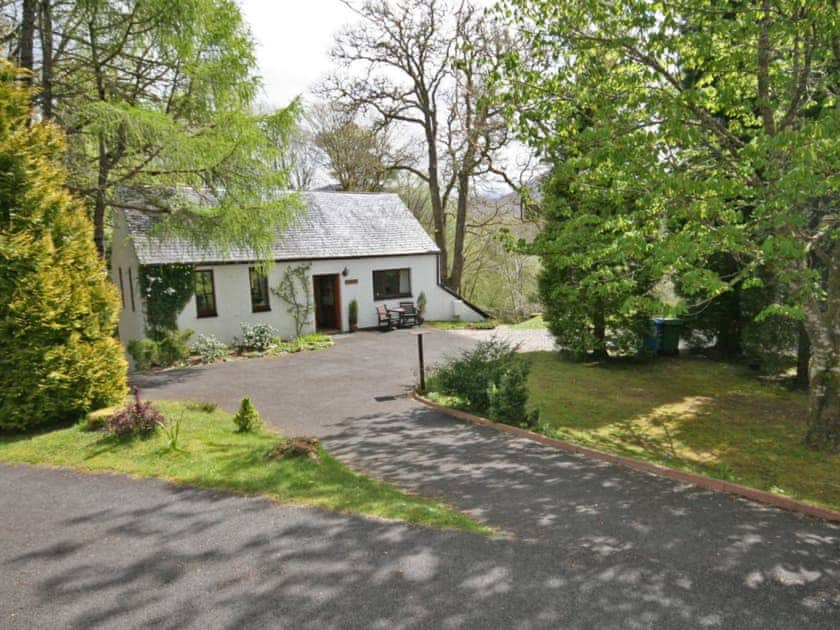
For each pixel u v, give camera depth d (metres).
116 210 17.17
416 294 22.55
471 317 23.78
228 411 9.48
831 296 7.90
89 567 4.18
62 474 6.15
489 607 3.62
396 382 11.87
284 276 18.75
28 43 11.27
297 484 5.78
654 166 6.78
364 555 4.32
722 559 4.31
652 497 5.70
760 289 12.21
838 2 6.73
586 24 7.64
